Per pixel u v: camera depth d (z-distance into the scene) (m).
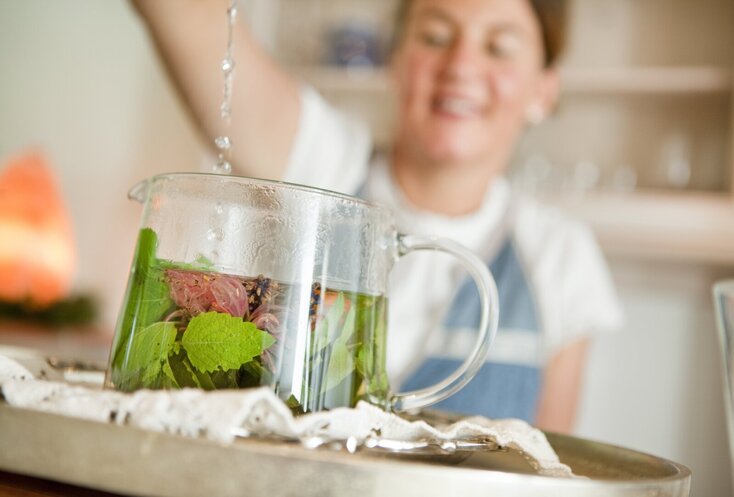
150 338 0.44
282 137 1.24
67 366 0.59
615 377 1.93
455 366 1.23
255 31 2.11
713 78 1.80
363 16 2.12
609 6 1.99
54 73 2.38
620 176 1.90
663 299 1.91
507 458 0.46
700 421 1.87
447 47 1.33
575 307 1.39
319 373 0.44
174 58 0.96
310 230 0.44
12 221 2.28
